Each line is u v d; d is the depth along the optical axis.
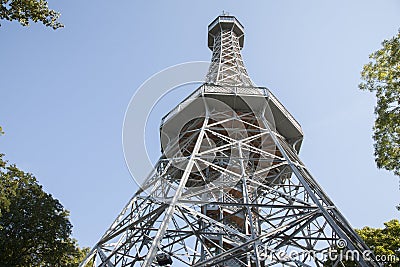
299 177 19.83
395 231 21.03
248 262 17.69
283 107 28.38
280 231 16.52
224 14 48.34
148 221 18.73
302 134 28.89
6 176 26.05
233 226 21.30
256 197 23.16
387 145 17.44
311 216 16.94
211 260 14.45
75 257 31.34
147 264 13.68
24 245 28.92
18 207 29.19
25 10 15.52
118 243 19.89
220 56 39.66
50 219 30.12
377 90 18.06
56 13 16.20
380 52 18.39
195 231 17.72
